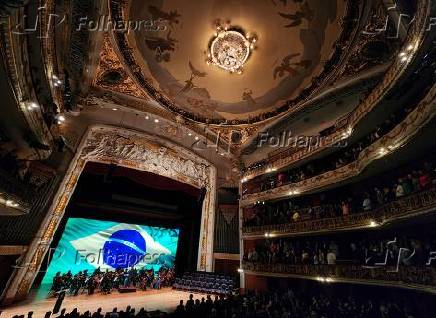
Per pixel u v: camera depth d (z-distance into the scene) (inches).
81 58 620.7
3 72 308.8
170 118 896.9
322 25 694.5
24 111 381.1
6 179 375.9
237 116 951.0
